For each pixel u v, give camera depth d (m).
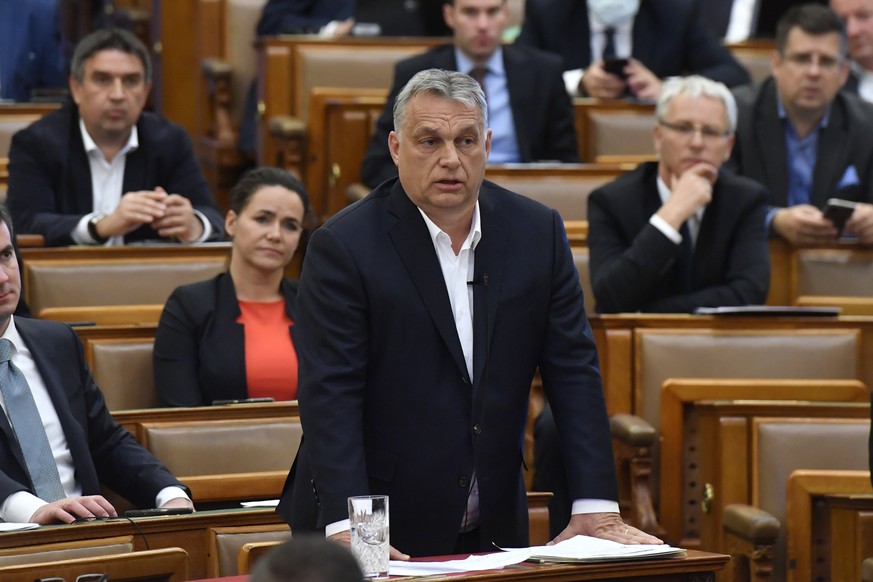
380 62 25.83
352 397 10.60
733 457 15.28
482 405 10.81
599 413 11.06
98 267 18.03
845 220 19.09
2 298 13.07
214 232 20.34
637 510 15.90
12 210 20.09
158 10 30.48
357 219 10.87
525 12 25.98
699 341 16.77
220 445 14.32
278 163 25.00
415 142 10.55
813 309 17.09
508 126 23.08
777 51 21.22
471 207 10.79
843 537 13.88
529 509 13.16
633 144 24.19
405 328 10.72
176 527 11.46
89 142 20.31
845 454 15.25
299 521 10.88
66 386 13.57
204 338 16.14
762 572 14.53
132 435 14.06
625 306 17.67
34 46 28.70
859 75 24.64
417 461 10.78
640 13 25.75
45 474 12.98
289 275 23.78
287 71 25.58
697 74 25.59
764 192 18.45
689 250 18.20
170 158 20.88
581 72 25.50
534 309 11.03
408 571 9.64
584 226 20.52
